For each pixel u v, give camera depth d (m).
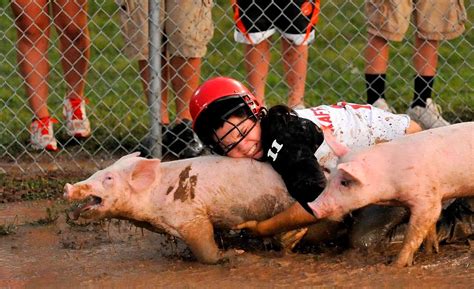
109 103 25.16
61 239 15.79
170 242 15.30
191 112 14.15
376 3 20.88
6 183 19.17
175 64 20.59
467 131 13.66
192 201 13.84
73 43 21.11
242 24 20.14
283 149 13.74
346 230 14.55
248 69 20.47
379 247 14.34
